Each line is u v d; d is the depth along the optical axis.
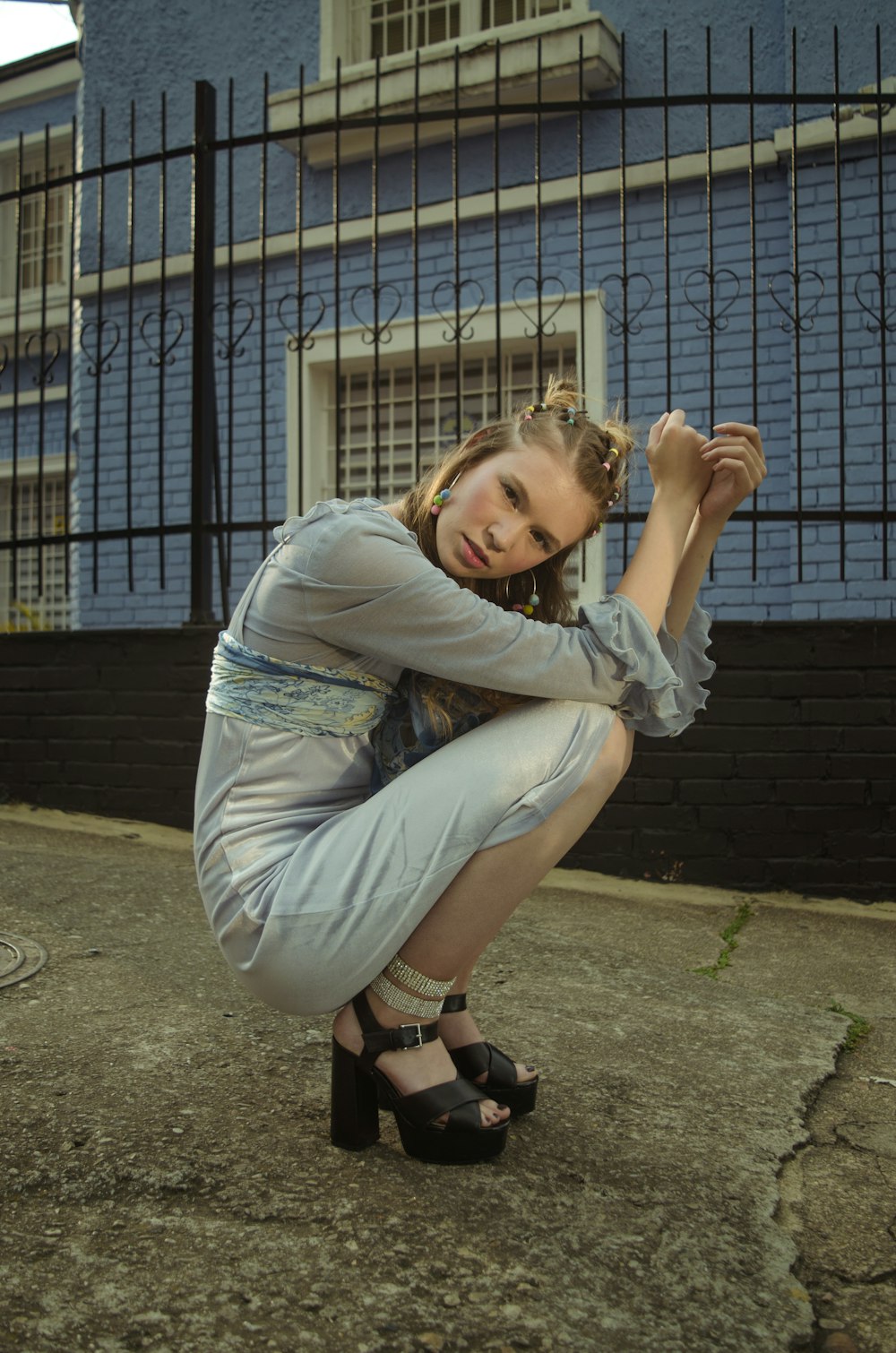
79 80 8.42
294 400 6.46
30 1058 1.70
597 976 2.38
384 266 6.28
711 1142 1.57
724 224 5.54
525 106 3.80
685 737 3.54
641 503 5.61
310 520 1.41
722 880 3.50
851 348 5.24
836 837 3.43
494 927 1.37
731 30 5.61
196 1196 1.30
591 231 5.80
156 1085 1.62
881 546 5.18
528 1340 1.07
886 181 5.21
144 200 7.02
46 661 4.17
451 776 1.35
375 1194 1.32
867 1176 1.53
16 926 2.46
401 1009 1.38
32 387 8.44
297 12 6.64
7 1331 1.03
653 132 5.72
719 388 5.53
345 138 6.29
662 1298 1.16
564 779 1.36
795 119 3.69
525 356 6.10
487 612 1.35
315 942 1.32
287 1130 1.49
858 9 5.34
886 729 3.41
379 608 1.35
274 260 6.54
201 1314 1.08
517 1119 1.59
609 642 1.37
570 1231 1.27
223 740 1.44
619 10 5.85
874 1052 2.07
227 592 4.01
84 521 7.09
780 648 3.48
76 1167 1.36
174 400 6.84
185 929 2.52
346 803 1.50
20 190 4.32
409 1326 1.08
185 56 6.93
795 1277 1.24
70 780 4.11
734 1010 2.22
